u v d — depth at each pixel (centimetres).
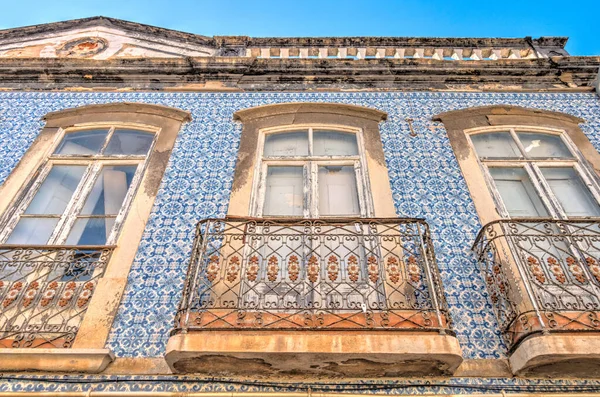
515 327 307
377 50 614
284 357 280
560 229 383
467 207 405
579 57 559
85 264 357
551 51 606
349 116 491
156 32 643
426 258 327
